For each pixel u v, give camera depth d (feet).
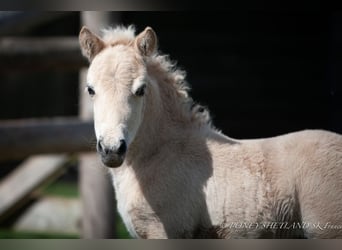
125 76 18.56
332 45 49.80
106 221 34.19
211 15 50.47
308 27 50.24
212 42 50.62
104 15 33.96
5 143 30.99
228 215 18.94
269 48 50.67
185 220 19.17
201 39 50.49
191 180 19.27
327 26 50.08
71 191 45.27
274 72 50.80
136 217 19.60
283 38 50.49
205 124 20.54
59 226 36.19
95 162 33.91
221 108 50.70
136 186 19.63
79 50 33.32
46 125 31.94
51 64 33.27
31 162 38.01
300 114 50.62
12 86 55.26
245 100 50.80
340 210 18.54
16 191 36.78
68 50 33.27
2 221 37.17
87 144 32.45
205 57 50.67
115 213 34.58
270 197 18.86
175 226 19.24
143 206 19.39
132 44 19.63
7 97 55.21
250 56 50.80
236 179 19.11
